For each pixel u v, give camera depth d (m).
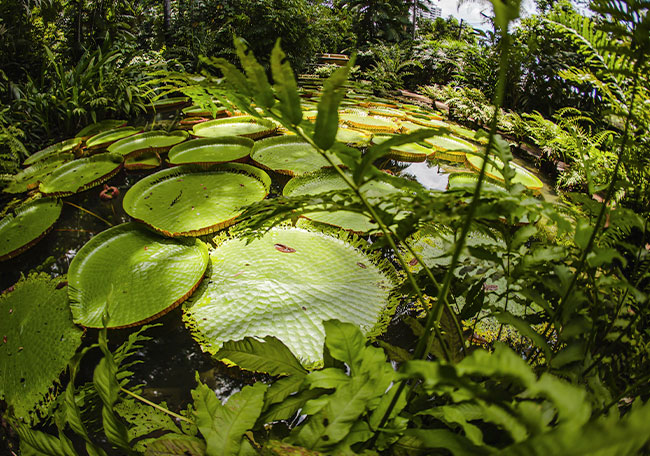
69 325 1.58
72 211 2.46
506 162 0.83
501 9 0.41
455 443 0.53
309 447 0.65
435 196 0.69
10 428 1.23
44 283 1.83
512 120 3.93
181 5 7.66
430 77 7.87
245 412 0.74
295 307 1.65
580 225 0.68
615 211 0.76
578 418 0.34
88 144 3.55
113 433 0.73
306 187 2.63
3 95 3.99
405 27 11.47
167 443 0.75
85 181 2.75
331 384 0.72
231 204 2.42
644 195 1.21
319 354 1.44
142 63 5.07
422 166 3.24
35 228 2.22
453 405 0.67
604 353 0.77
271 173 2.96
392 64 7.42
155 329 1.56
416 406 0.78
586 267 0.83
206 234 2.15
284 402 0.80
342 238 2.12
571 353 0.68
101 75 4.32
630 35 0.59
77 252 2.08
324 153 0.57
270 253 1.99
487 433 0.71
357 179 0.58
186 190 2.57
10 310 1.69
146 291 1.71
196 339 1.52
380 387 0.71
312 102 4.43
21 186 2.70
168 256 1.93
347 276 1.84
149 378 1.36
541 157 3.37
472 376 0.80
